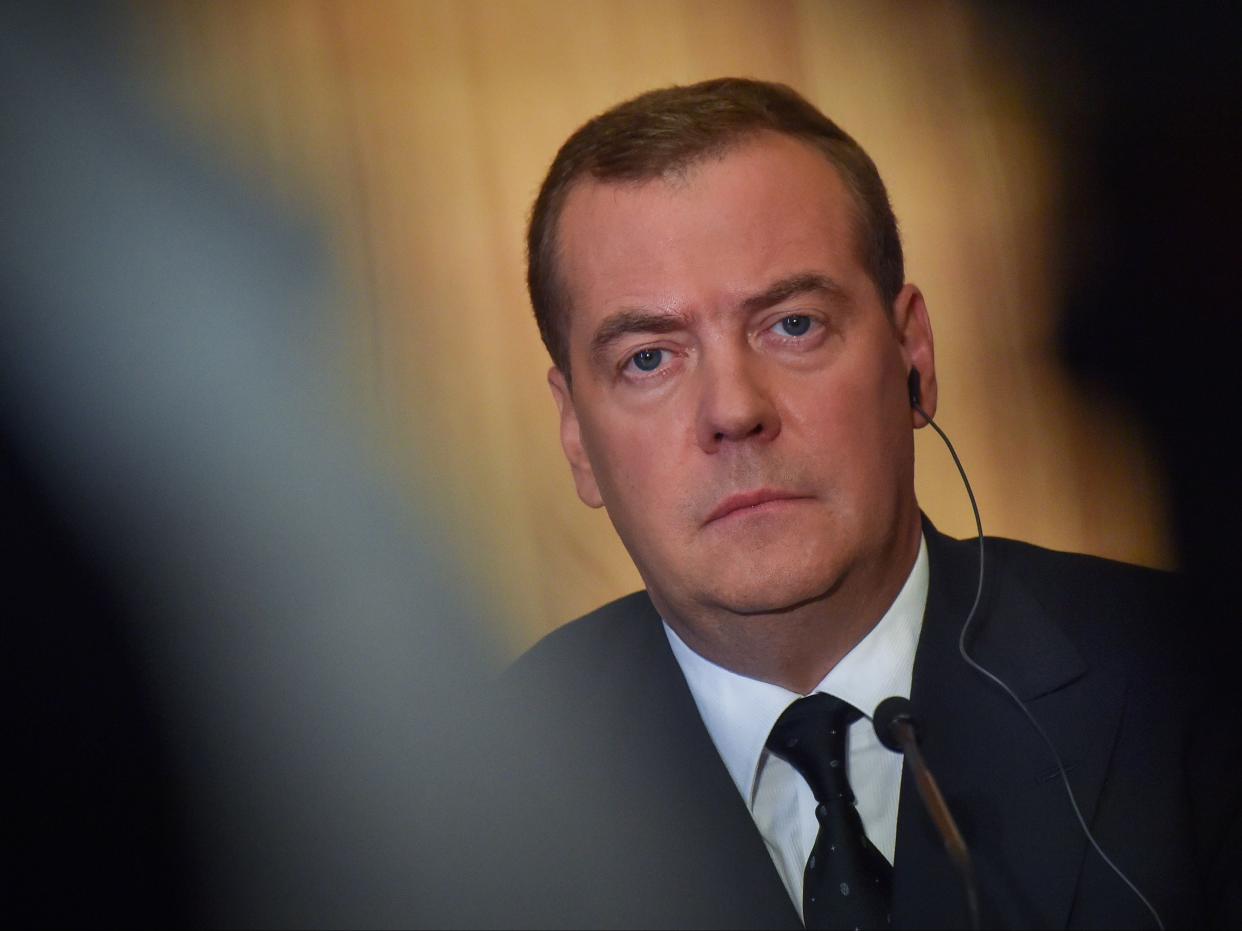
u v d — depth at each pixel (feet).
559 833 14.24
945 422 26.48
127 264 24.07
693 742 14.16
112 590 23.43
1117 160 27.37
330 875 18.03
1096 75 27.40
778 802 13.84
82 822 21.97
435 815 14.92
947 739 13.33
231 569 23.85
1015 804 12.84
